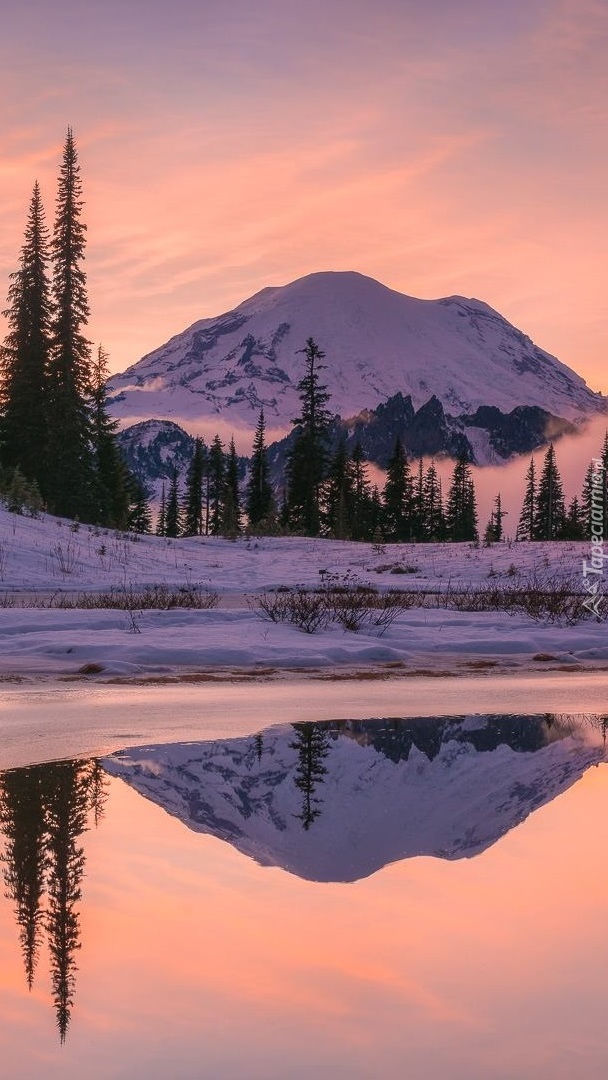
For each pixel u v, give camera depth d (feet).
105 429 201.67
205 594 81.51
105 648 40.47
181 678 36.09
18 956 9.60
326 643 45.01
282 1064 7.27
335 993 8.70
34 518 115.24
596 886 12.19
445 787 19.07
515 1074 7.10
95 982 8.93
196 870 12.97
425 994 8.61
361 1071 7.16
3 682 34.22
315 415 235.81
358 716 28.78
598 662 43.47
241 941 9.92
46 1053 7.46
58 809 16.81
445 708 30.58
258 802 17.56
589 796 18.28
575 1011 8.27
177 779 19.69
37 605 60.54
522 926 10.53
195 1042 7.66
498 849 14.12
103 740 24.47
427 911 11.07
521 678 38.22
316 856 13.78
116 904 11.39
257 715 28.63
